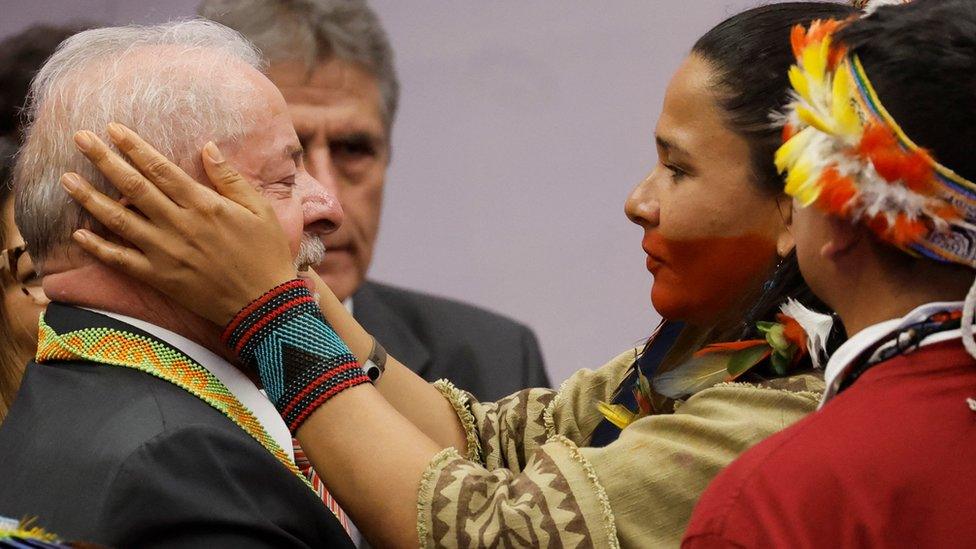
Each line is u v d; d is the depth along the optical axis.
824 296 3.52
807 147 3.38
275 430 4.59
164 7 9.12
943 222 3.20
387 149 6.96
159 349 4.33
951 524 3.10
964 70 3.20
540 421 5.27
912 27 3.28
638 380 4.89
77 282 4.40
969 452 3.16
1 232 5.62
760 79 4.46
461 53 9.14
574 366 8.77
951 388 3.25
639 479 4.34
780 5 4.66
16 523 3.38
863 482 3.15
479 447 5.30
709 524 3.26
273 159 4.48
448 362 7.44
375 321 7.41
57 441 4.11
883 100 3.25
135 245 4.30
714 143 4.50
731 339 4.62
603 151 8.94
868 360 3.40
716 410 4.41
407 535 4.32
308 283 4.90
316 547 4.25
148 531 3.91
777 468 3.24
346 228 6.72
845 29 3.40
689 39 8.83
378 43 6.79
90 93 4.30
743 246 4.52
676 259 4.60
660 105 8.84
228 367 4.51
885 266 3.36
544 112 9.00
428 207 9.10
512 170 9.03
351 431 4.37
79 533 3.89
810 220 3.46
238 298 4.34
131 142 4.20
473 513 4.31
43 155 4.35
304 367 4.37
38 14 9.30
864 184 3.25
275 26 6.54
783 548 3.14
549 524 4.27
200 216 4.25
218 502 3.97
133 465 3.93
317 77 6.64
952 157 3.19
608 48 8.92
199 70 4.39
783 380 4.42
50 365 4.43
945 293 3.34
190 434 4.02
